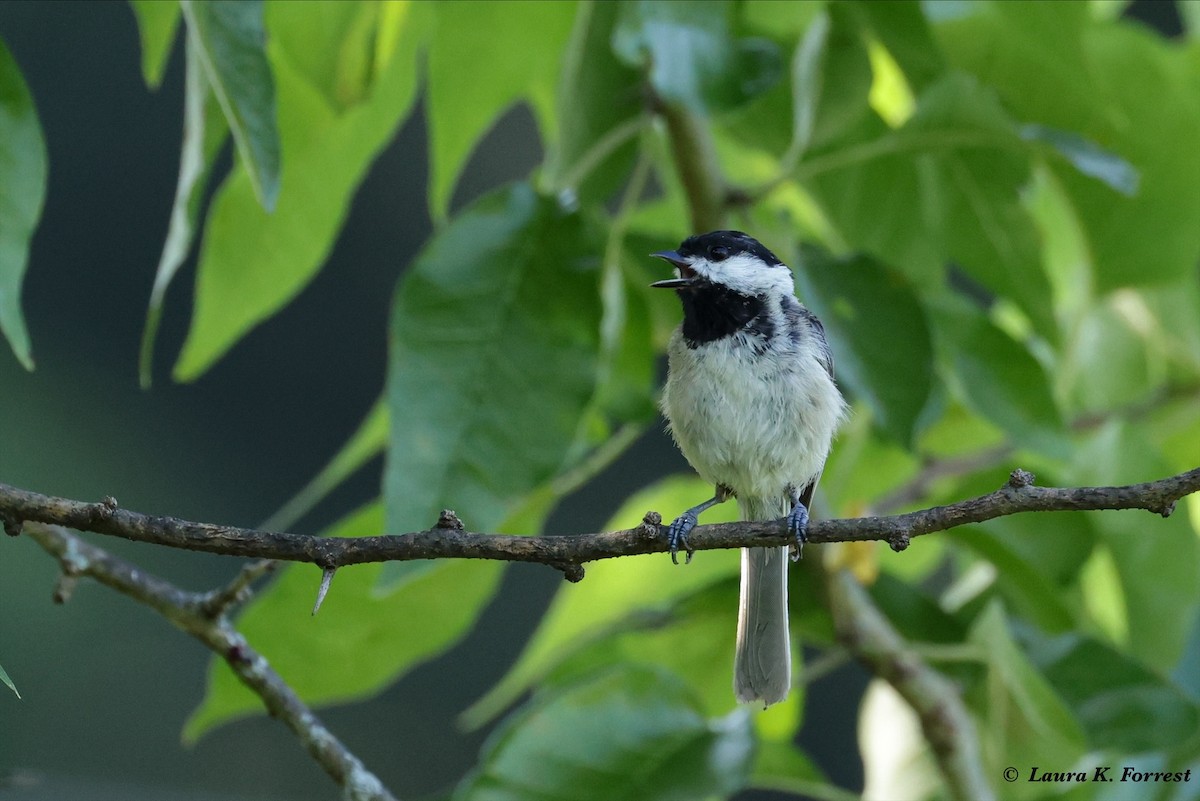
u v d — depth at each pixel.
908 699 7.78
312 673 8.09
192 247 17.16
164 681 15.49
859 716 17.25
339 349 17.52
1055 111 8.08
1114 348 9.90
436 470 6.75
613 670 7.40
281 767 15.95
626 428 8.36
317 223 8.20
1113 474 8.34
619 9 7.63
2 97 5.68
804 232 9.81
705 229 8.19
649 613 8.46
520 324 7.02
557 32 8.24
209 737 15.81
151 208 16.81
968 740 7.73
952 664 8.24
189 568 16.09
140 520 5.29
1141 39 8.01
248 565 6.98
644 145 8.25
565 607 9.22
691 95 6.62
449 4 8.11
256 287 8.22
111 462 16.23
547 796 7.18
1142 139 8.04
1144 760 7.88
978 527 8.10
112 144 16.75
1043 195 9.63
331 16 7.51
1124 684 7.88
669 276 8.59
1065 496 5.60
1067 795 7.95
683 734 7.41
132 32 16.89
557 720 7.30
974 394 8.12
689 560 8.30
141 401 16.58
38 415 16.12
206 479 16.72
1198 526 9.62
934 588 14.43
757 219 9.27
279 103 8.01
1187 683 8.53
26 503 5.22
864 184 8.53
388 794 6.92
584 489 17.39
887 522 5.73
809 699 17.33
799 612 8.20
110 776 15.07
